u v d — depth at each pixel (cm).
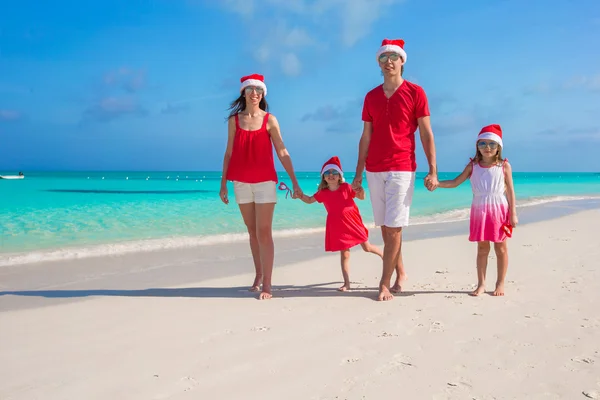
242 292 517
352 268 655
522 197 2323
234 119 522
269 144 518
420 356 319
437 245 839
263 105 534
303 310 437
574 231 983
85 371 299
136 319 410
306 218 1280
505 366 300
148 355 325
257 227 508
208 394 267
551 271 585
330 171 531
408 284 546
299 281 578
